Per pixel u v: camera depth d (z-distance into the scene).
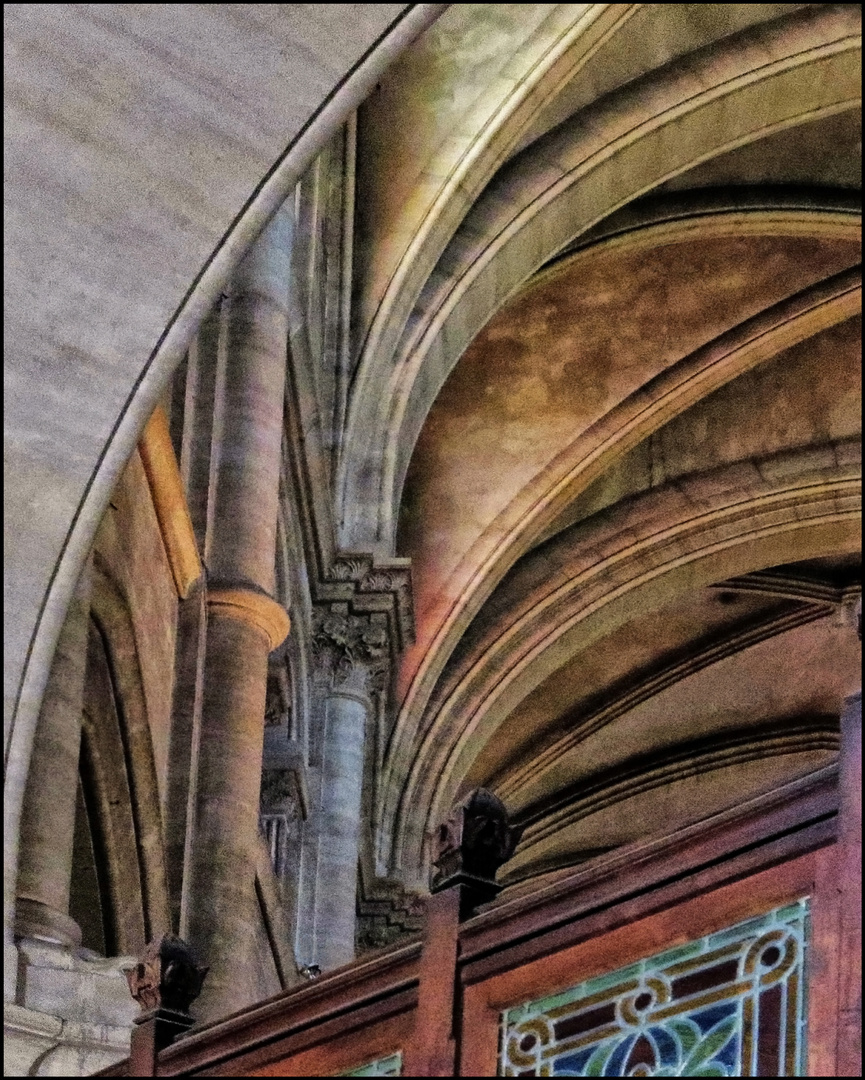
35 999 8.53
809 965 4.87
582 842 31.62
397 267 18.17
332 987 5.95
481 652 24.89
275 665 15.65
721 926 5.09
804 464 24.89
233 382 13.62
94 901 12.35
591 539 25.17
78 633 9.56
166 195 7.10
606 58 18.34
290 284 14.83
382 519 18.72
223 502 13.38
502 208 18.45
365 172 18.14
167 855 12.47
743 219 21.25
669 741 30.56
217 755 12.95
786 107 19.12
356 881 21.41
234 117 7.09
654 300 22.92
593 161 18.53
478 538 23.42
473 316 19.08
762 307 22.92
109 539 10.91
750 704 30.12
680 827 5.27
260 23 6.94
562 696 29.25
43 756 9.20
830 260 22.59
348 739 18.91
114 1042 8.49
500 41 17.77
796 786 5.04
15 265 7.02
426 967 5.63
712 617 28.70
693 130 18.95
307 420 16.81
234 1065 6.09
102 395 7.07
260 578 13.40
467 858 5.74
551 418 23.38
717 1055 4.96
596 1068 5.18
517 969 5.46
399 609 19.05
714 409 24.97
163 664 12.45
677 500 25.09
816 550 25.42
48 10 6.90
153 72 7.00
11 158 7.01
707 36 18.58
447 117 17.94
